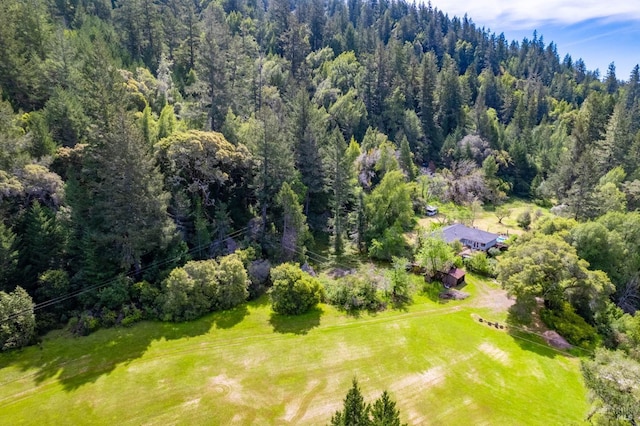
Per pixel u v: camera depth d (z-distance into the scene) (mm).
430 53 117062
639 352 32281
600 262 45500
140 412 25547
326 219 57469
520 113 101625
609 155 75562
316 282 39938
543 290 38906
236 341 33438
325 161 55125
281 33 101688
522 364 32531
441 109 96250
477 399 28250
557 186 79688
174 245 39375
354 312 39250
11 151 35219
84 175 39656
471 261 50938
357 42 111750
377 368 31031
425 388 29109
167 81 61625
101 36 56781
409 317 38969
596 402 20422
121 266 36156
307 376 29703
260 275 41688
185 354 31344
